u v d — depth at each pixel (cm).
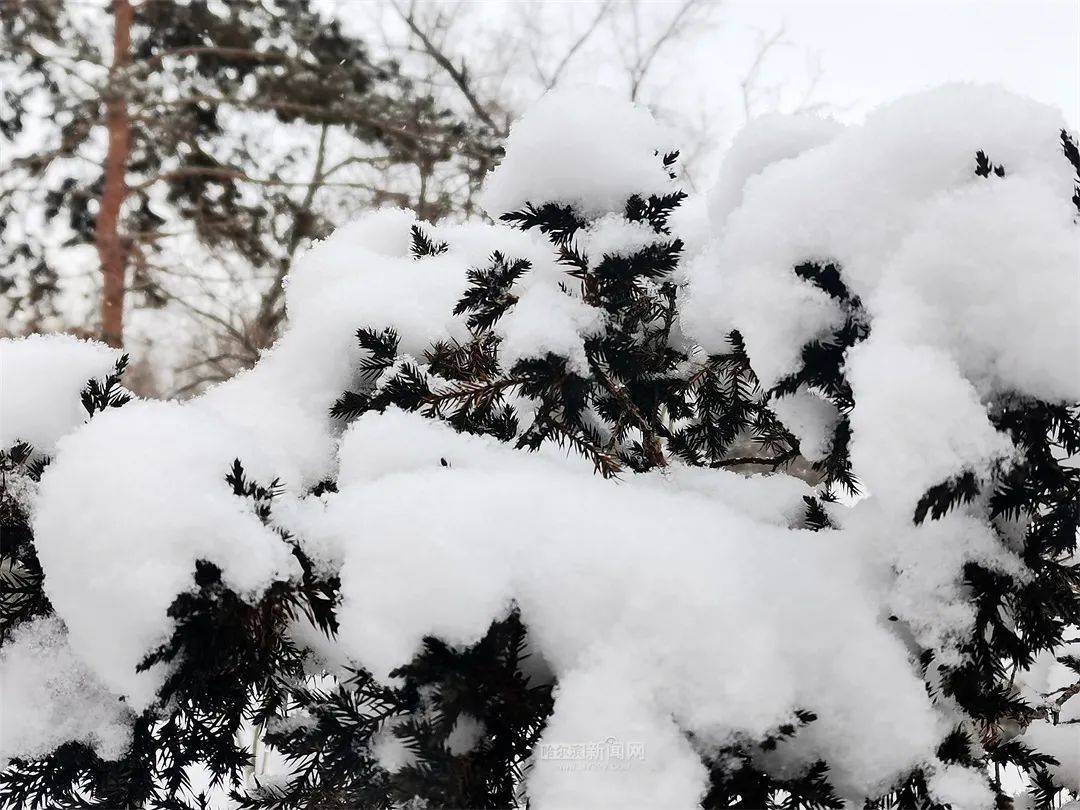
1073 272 103
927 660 119
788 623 114
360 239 201
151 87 897
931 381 106
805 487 161
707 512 132
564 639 113
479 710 113
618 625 112
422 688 114
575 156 155
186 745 134
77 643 113
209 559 112
